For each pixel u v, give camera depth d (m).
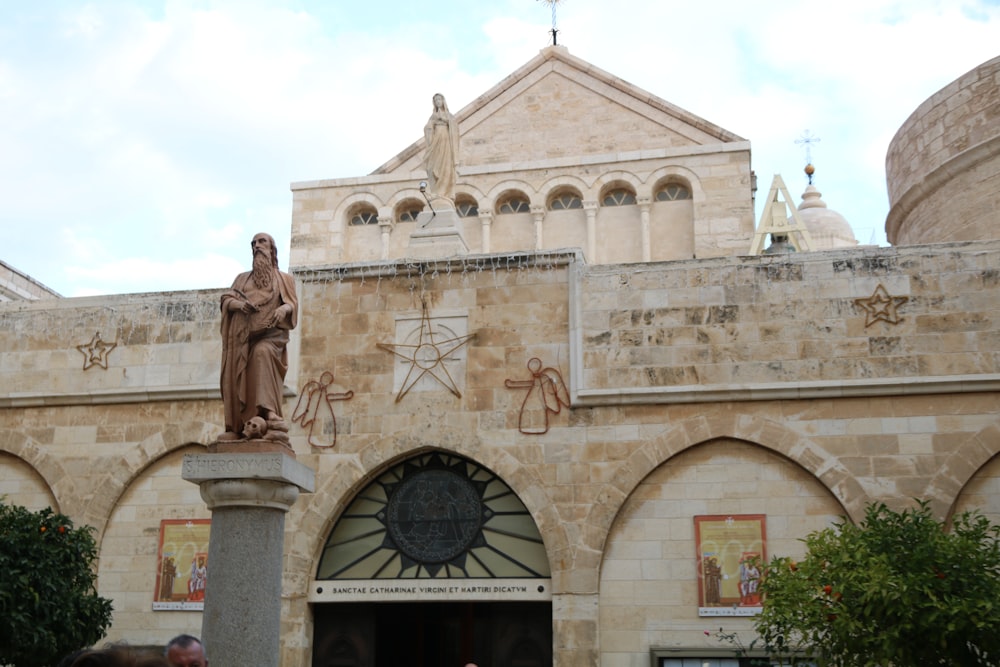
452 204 24.48
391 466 22.62
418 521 22.28
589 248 33.41
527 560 21.62
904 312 21.02
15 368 24.62
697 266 22.03
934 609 14.33
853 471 20.50
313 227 35.44
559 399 21.97
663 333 21.81
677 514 21.09
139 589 22.92
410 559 22.11
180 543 23.03
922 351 20.75
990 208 26.56
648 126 34.97
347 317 23.36
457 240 23.89
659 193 33.78
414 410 22.53
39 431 24.19
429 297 23.09
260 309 14.11
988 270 20.88
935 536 15.20
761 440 20.97
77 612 18.09
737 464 21.14
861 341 21.03
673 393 21.41
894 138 30.64
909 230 29.97
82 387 24.19
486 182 34.44
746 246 32.25
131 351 24.19
